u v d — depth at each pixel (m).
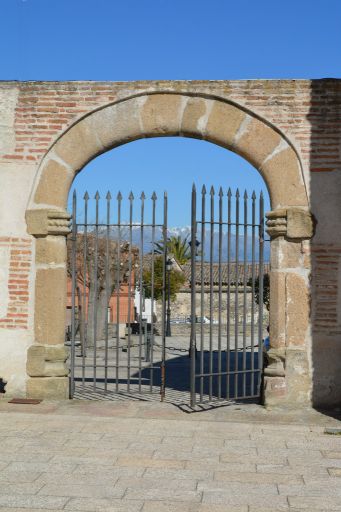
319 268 8.91
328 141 8.92
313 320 8.92
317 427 7.89
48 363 9.21
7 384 9.20
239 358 17.50
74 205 9.19
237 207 9.08
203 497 5.45
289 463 6.43
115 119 9.25
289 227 8.89
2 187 9.23
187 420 8.22
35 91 9.28
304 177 8.92
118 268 9.29
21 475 5.95
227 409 8.88
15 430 7.60
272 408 8.85
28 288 9.18
